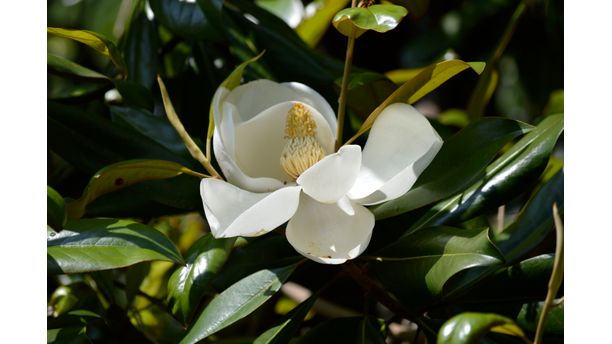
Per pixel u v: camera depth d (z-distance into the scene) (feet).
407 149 4.33
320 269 5.45
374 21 4.20
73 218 4.48
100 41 4.76
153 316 5.77
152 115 5.04
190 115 5.48
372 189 4.33
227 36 5.41
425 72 4.29
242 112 4.53
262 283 4.43
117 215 5.02
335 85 5.05
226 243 4.50
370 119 4.37
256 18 5.57
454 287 4.63
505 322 4.01
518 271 4.53
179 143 4.98
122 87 5.13
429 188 4.50
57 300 5.23
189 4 5.42
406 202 4.50
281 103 4.48
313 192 4.28
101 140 4.99
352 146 4.20
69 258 4.40
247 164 4.56
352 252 4.29
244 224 4.13
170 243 4.50
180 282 4.44
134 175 4.45
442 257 4.36
